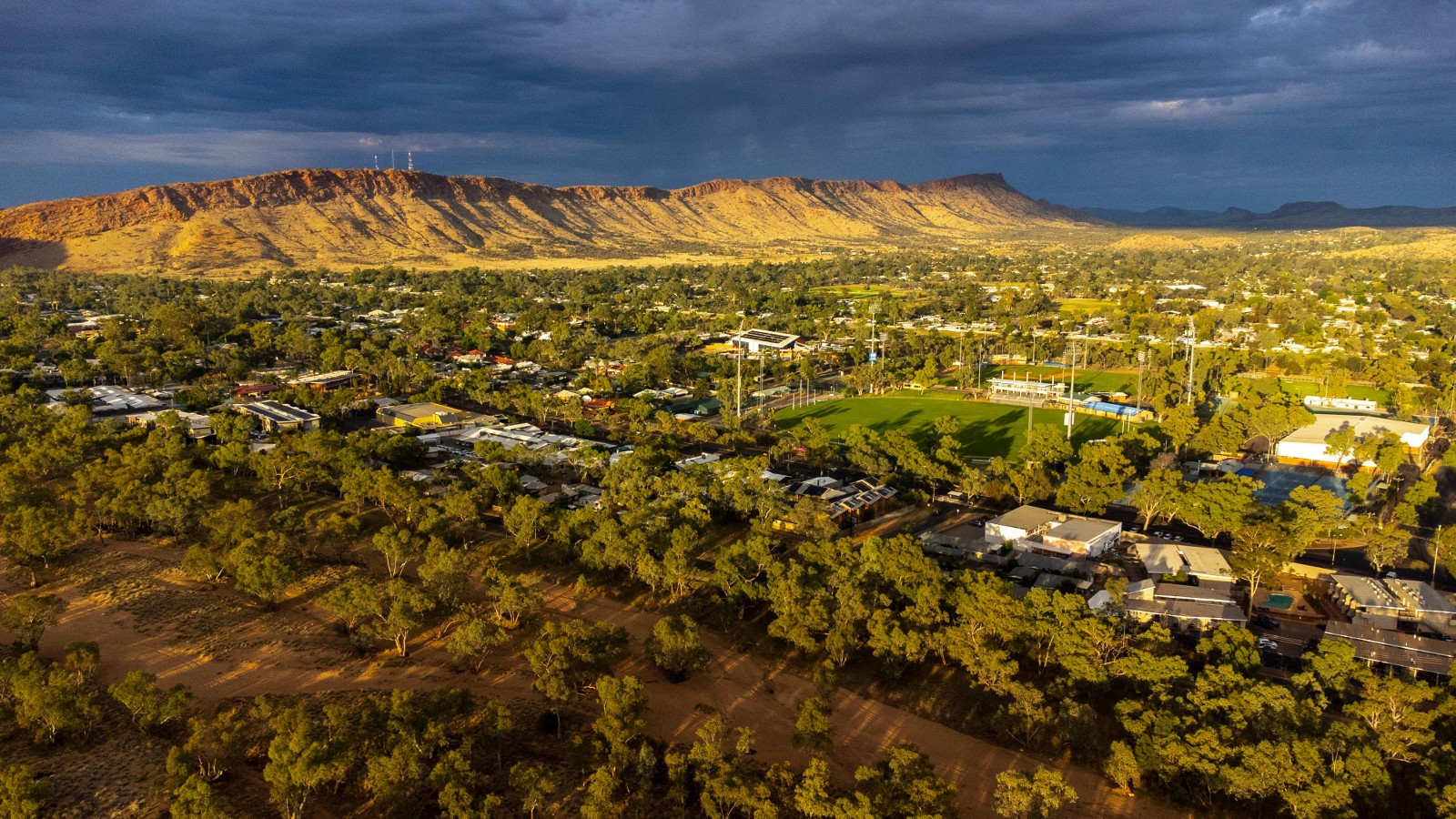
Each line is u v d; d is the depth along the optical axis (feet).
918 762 283.38
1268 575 456.86
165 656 385.09
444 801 269.64
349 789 297.53
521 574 490.49
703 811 291.17
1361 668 349.00
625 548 468.34
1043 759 330.75
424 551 480.23
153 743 315.78
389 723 304.30
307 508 596.29
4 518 503.61
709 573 470.80
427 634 418.10
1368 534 535.60
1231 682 332.19
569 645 358.43
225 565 458.09
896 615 409.49
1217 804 302.86
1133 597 446.60
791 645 414.41
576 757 308.60
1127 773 304.50
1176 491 570.05
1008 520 553.64
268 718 319.68
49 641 397.19
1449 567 477.77
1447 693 331.98
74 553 496.23
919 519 593.42
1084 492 579.07
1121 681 364.99
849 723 352.69
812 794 274.16
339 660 386.52
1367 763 282.77
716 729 308.40
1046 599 400.47
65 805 274.77
